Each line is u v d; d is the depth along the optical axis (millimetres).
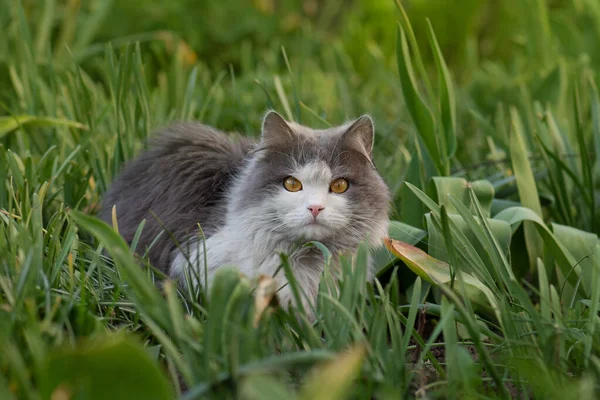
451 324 3557
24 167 5340
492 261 4223
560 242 4934
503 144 6395
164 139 5320
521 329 4035
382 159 6402
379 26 10312
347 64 9242
